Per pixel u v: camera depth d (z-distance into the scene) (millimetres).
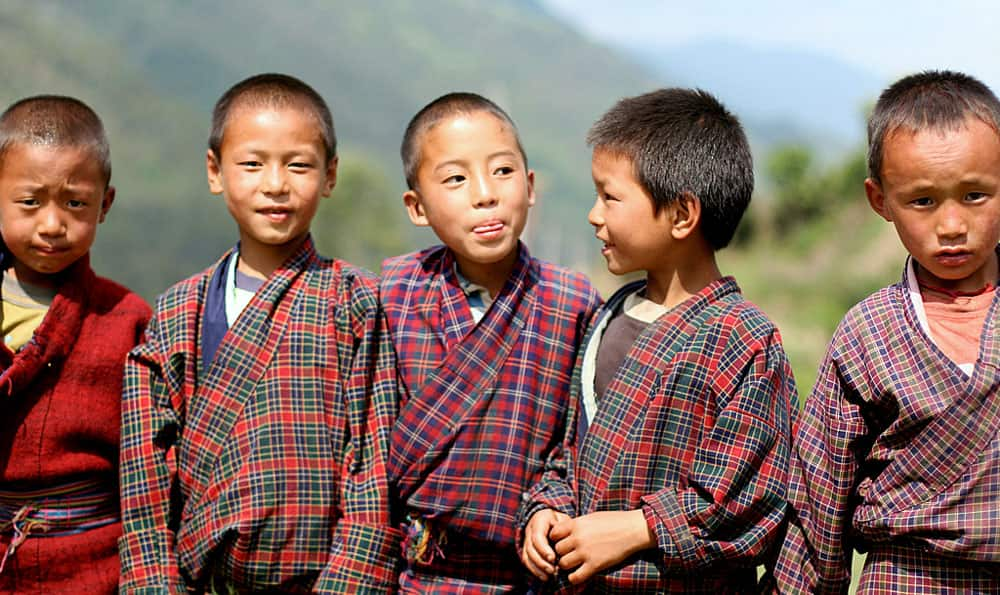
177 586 3322
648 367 3111
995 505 2670
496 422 3305
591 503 3125
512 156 3338
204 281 3566
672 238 3188
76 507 3527
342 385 3453
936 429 2717
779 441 3023
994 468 2670
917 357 2785
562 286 3492
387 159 168750
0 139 3434
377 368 3475
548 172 182375
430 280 3521
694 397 3061
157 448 3402
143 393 3441
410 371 3410
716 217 3205
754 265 26625
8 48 99375
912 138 2719
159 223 86500
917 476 2748
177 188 92500
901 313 2859
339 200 80750
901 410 2777
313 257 3566
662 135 3148
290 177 3424
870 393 2855
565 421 3406
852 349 2918
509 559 3342
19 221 3420
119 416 3617
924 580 2754
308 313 3463
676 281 3240
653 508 2982
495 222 3279
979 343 2746
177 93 167625
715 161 3176
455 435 3289
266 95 3463
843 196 28391
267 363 3387
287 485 3295
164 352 3455
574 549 3033
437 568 3350
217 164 3611
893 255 24109
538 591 3270
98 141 3549
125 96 104750
